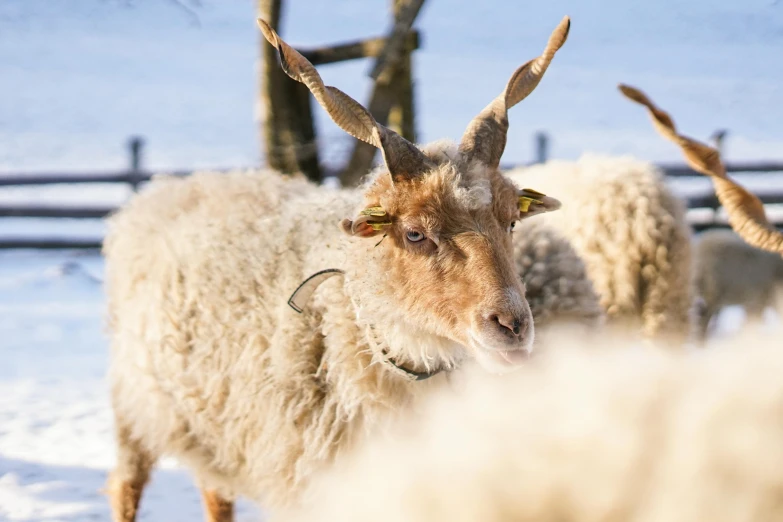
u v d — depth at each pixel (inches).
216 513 182.1
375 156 406.9
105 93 1594.5
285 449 138.3
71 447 269.1
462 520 18.9
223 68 1905.8
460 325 122.3
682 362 18.8
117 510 185.9
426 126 1379.2
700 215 663.1
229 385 147.3
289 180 182.9
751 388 17.0
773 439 16.3
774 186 875.4
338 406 133.1
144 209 179.8
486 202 126.7
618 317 205.2
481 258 122.7
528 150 1227.2
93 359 382.6
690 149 128.4
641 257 205.9
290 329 139.3
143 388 165.2
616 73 1911.9
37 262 586.6
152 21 2251.5
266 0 402.9
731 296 404.8
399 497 20.2
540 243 162.4
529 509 18.4
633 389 18.5
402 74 389.7
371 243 131.5
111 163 1083.9
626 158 225.0
